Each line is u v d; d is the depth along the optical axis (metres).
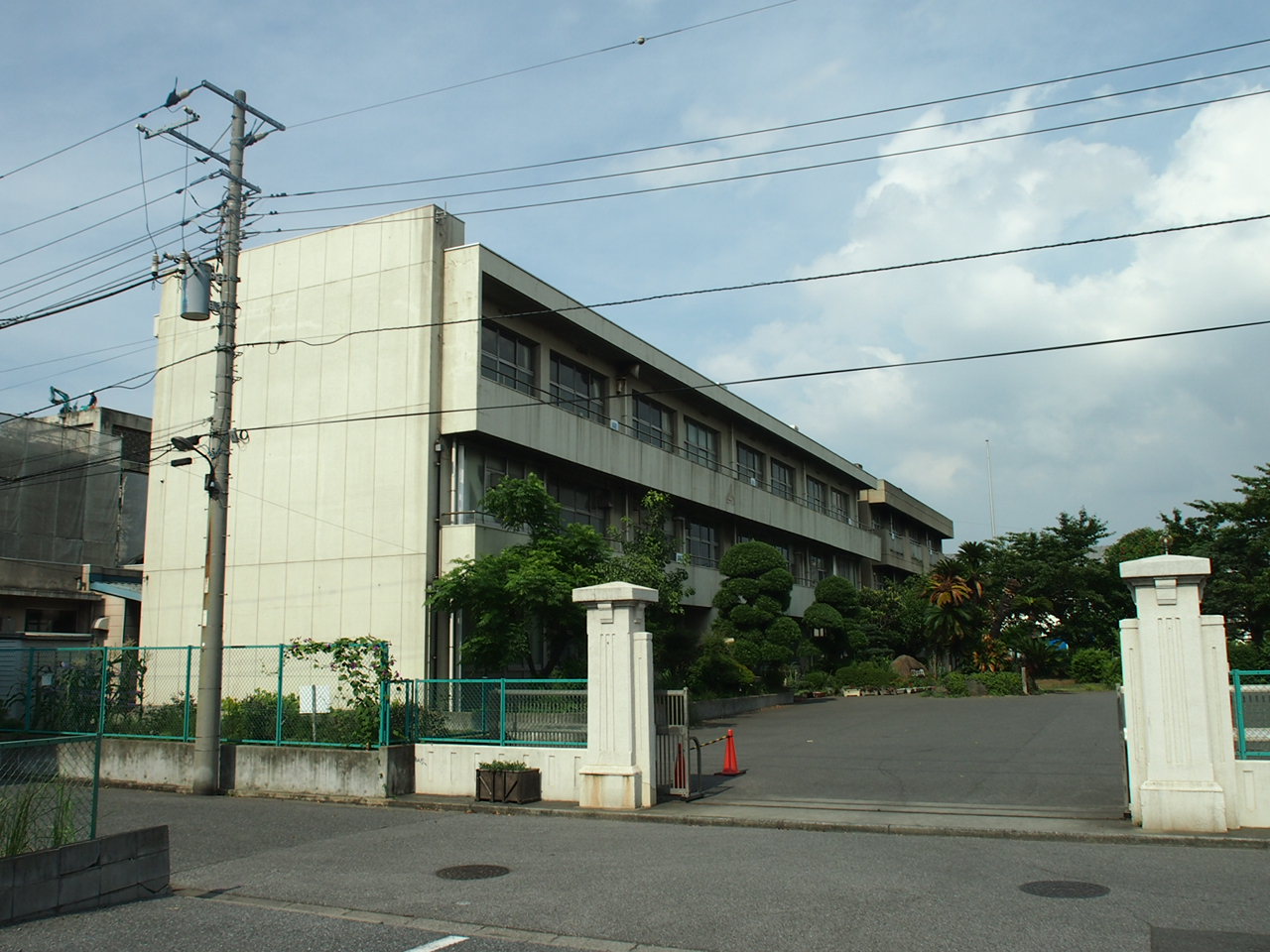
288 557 24.44
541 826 13.24
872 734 24.28
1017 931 7.46
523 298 25.73
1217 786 11.45
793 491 44.97
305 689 17.39
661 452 31.41
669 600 25.52
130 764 18.28
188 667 18.16
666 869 10.09
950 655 49.75
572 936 7.70
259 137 18.61
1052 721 26.70
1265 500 44.25
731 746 17.88
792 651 33.72
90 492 34.72
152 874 9.35
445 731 16.23
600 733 14.56
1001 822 12.42
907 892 8.80
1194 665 11.68
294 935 7.80
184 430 26.70
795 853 10.92
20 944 7.56
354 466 23.94
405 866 10.63
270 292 25.77
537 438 25.44
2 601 27.16
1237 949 6.95
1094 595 54.25
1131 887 8.93
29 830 8.62
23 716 20.44
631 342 30.22
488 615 20.84
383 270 24.39
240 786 17.00
